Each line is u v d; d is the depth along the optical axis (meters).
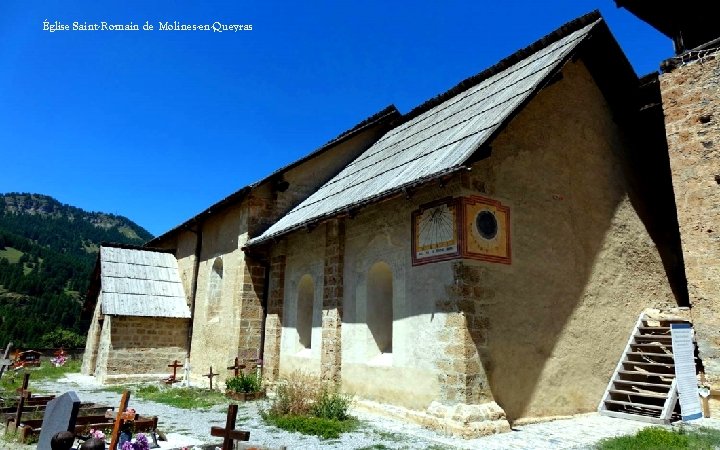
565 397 10.46
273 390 14.24
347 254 12.62
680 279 13.72
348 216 12.02
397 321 10.73
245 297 15.55
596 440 8.56
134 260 20.75
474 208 9.79
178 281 20.66
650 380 11.73
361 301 11.91
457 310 9.29
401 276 10.77
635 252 12.77
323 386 11.91
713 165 10.87
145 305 18.72
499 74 14.37
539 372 10.15
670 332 11.38
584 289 11.38
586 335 11.15
